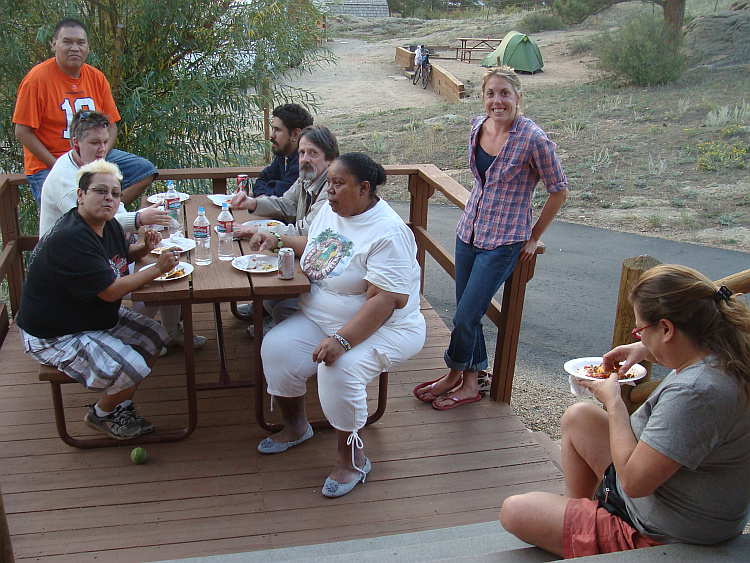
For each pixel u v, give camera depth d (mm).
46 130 4379
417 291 3164
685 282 1771
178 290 2918
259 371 3197
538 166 3234
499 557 2059
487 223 3387
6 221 4434
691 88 16328
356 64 24719
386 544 2551
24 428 3340
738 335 1720
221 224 3512
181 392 3686
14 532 2646
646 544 1868
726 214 9969
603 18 25422
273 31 7004
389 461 3174
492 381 3742
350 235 3033
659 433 1709
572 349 6168
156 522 2729
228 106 7203
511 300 3506
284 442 3215
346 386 2812
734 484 1736
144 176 4617
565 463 2330
